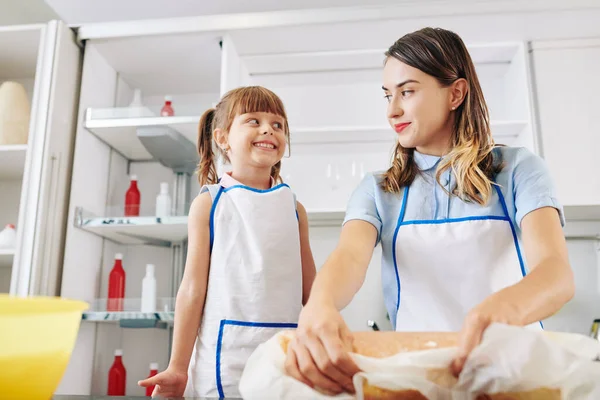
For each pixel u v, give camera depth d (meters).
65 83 2.10
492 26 2.08
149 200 2.44
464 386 0.43
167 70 2.43
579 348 0.43
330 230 2.29
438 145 0.96
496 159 0.93
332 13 2.05
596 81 2.11
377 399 0.42
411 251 0.92
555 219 0.78
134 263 2.36
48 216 1.93
